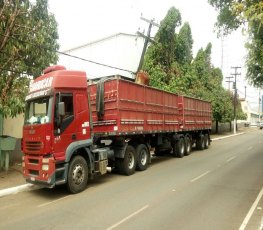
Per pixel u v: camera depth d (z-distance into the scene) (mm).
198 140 24562
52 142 10414
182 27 34531
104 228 7211
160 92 17375
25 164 11117
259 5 5676
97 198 10023
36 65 14977
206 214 8141
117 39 34656
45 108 10695
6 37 13383
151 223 7480
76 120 11305
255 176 13266
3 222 7938
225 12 14086
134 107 14602
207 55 48625
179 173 14125
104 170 12625
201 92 39500
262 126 77062
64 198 10250
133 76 30406
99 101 13992
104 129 13836
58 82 10836
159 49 31234
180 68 33094
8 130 17562
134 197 9984
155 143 17703
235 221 7574
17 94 13664
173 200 9539
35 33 14406
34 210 8945
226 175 13516
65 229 7223
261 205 8953
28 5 14266
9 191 11000
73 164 10930
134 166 14375
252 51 15227
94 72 35844
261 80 19750
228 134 51531
